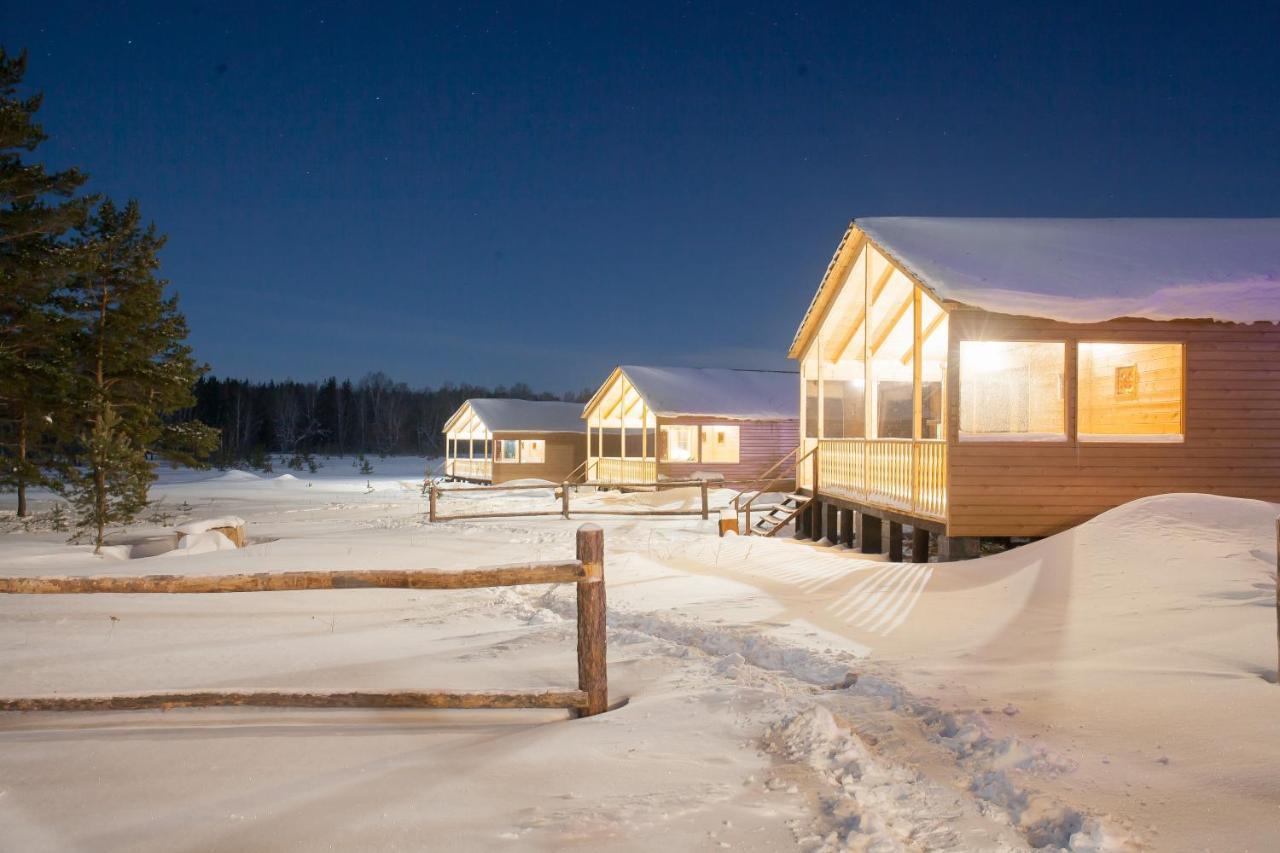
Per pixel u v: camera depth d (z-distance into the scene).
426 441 97.94
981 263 13.62
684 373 36.47
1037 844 3.14
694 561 12.17
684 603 8.83
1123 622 6.92
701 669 5.86
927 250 14.18
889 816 3.36
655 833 3.17
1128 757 3.90
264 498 34.31
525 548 14.46
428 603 9.52
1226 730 4.17
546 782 3.70
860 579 9.95
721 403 33.91
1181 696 4.78
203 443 28.17
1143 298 12.32
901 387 20.91
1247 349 12.24
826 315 19.19
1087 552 9.27
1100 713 4.56
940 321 17.11
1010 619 7.46
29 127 22.28
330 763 4.02
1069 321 11.99
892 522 15.05
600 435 38.91
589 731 4.41
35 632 7.92
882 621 7.61
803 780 3.72
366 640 7.43
